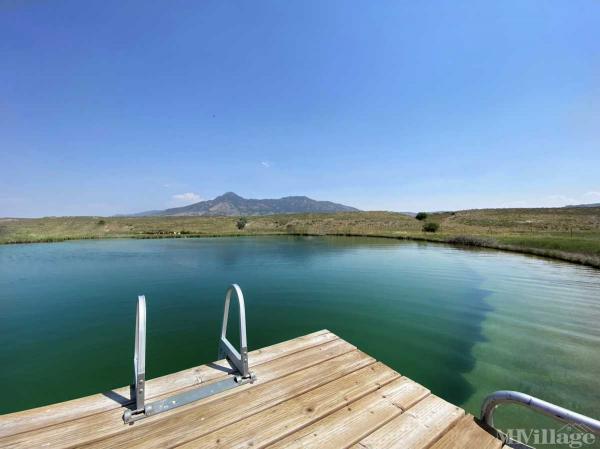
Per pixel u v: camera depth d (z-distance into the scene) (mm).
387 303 7621
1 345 5281
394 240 27281
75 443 1585
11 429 1657
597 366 4316
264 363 2568
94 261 15211
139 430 1707
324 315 6750
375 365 2582
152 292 9023
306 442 1674
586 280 9977
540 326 5938
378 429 1794
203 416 1852
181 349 5145
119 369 4461
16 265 14117
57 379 4180
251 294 8633
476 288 9055
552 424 3049
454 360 4562
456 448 1656
